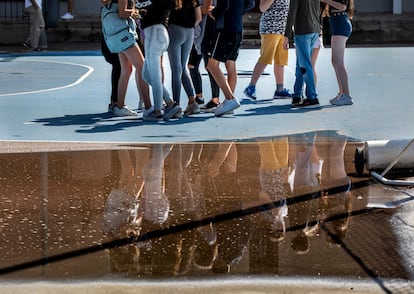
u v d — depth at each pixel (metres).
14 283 4.26
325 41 20.00
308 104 11.22
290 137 8.88
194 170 7.12
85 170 7.12
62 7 26.08
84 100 12.11
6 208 5.82
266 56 11.80
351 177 6.77
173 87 10.14
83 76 15.45
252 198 6.10
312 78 11.14
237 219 5.52
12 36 24.42
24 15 24.97
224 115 10.50
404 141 6.79
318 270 4.45
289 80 14.46
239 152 7.99
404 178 6.64
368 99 11.95
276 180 6.69
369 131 9.24
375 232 5.16
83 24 24.62
